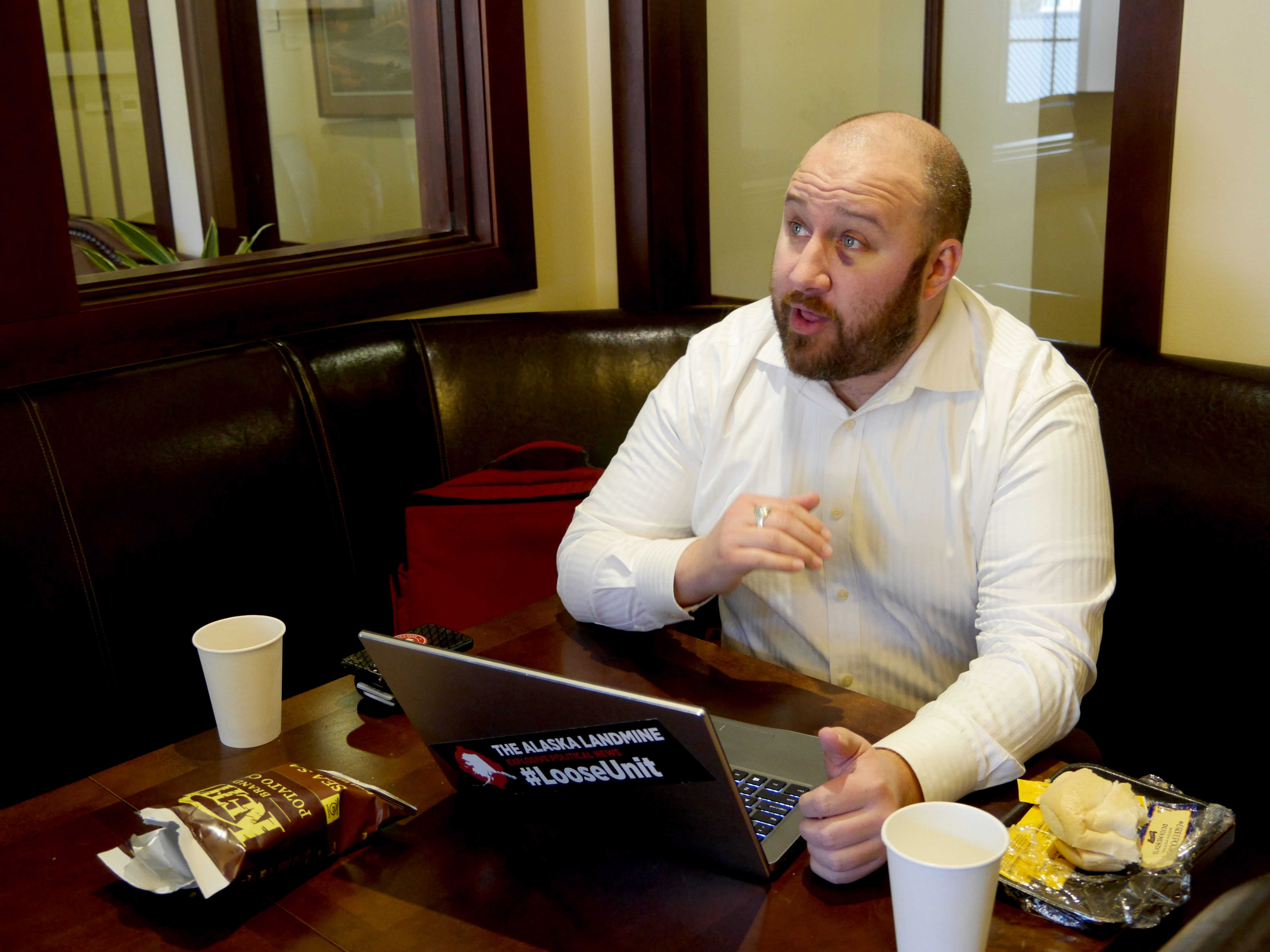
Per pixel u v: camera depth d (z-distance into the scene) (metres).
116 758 1.63
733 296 2.38
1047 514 1.16
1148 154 1.71
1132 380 1.64
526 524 1.79
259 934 0.81
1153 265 1.74
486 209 2.21
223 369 1.76
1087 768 0.99
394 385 1.96
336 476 1.85
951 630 1.30
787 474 1.33
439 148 2.23
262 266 1.94
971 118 1.96
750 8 2.17
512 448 2.03
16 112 1.58
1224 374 1.55
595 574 1.28
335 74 3.04
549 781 0.90
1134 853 0.81
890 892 0.81
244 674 1.05
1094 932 0.77
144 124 3.11
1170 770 1.58
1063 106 1.83
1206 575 1.51
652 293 2.34
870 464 1.29
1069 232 1.88
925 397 1.27
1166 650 1.57
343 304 2.01
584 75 2.33
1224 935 0.77
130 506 1.62
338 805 0.89
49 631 1.54
